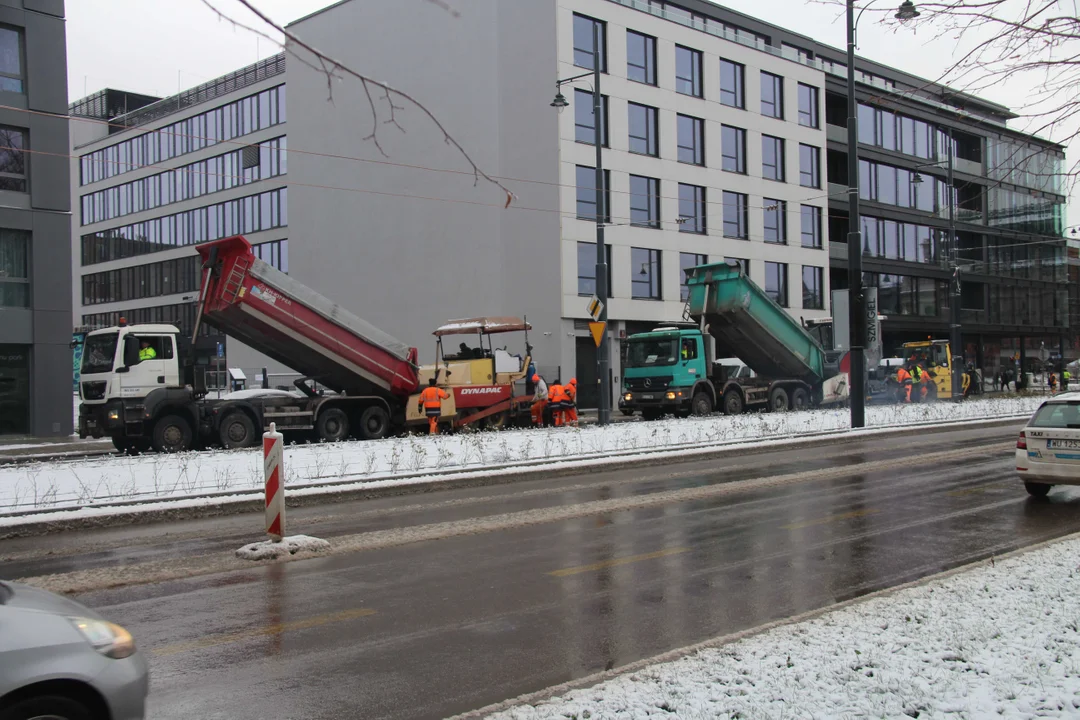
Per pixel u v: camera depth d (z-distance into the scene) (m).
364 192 45.22
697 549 9.55
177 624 6.80
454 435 22.78
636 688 4.99
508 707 4.89
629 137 40.62
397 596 7.62
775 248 46.97
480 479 15.89
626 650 6.14
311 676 5.62
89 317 72.19
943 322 56.78
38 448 24.66
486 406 26.09
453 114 41.28
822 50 52.22
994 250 59.09
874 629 6.02
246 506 13.27
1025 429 12.95
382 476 15.45
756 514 11.77
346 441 21.78
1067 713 4.43
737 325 30.50
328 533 10.84
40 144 28.56
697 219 43.44
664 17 42.16
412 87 42.84
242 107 58.44
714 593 7.68
